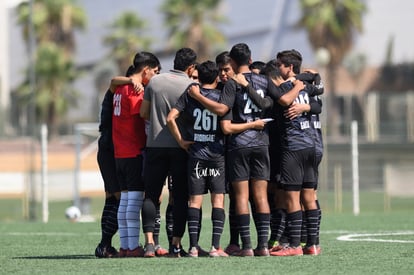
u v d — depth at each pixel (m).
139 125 30.58
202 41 160.62
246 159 29.92
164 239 39.62
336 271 25.20
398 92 171.38
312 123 30.64
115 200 31.73
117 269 25.95
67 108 163.88
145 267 26.33
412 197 93.38
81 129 67.75
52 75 162.38
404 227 47.12
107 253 31.50
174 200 30.27
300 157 30.22
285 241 32.19
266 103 29.80
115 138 30.73
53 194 90.50
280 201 32.28
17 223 56.56
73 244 38.53
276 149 31.38
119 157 30.59
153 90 29.97
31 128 72.88
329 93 147.25
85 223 55.44
